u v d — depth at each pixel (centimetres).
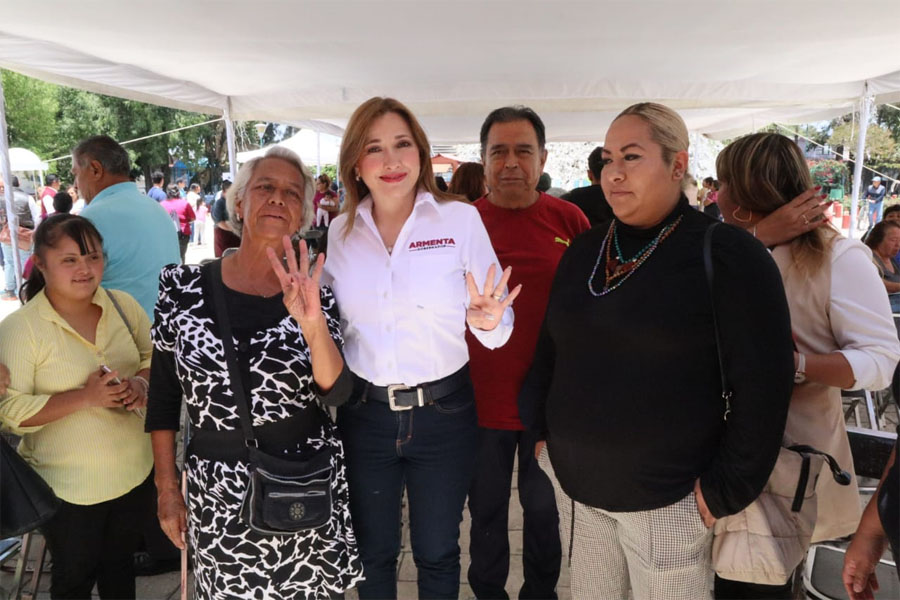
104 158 305
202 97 569
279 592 163
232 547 159
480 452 224
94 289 209
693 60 484
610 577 172
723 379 141
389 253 183
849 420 414
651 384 145
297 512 151
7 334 198
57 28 345
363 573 187
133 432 213
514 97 590
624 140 150
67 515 203
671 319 141
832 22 359
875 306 159
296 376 162
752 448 136
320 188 1015
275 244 169
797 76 571
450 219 184
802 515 155
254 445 159
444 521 186
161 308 167
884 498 130
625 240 158
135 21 331
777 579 151
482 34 379
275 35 368
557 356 169
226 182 918
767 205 172
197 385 159
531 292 222
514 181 227
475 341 221
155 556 275
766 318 135
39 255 203
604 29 371
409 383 179
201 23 337
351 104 600
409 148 176
